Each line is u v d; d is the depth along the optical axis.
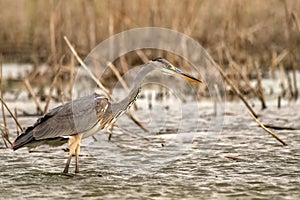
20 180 9.73
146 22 20.09
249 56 20.72
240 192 9.14
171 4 20.16
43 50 23.17
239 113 15.58
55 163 10.80
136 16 20.58
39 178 9.87
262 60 22.03
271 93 18.23
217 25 22.27
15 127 13.75
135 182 9.71
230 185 9.50
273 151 11.59
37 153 11.52
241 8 19.80
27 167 10.52
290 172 10.18
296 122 14.40
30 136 9.83
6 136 11.98
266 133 13.23
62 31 19.11
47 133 9.87
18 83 19.47
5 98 17.39
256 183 9.59
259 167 10.52
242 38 20.16
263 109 16.09
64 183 9.61
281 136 12.85
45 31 23.28
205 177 9.96
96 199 8.82
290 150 11.64
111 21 18.14
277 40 22.59
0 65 13.37
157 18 19.66
